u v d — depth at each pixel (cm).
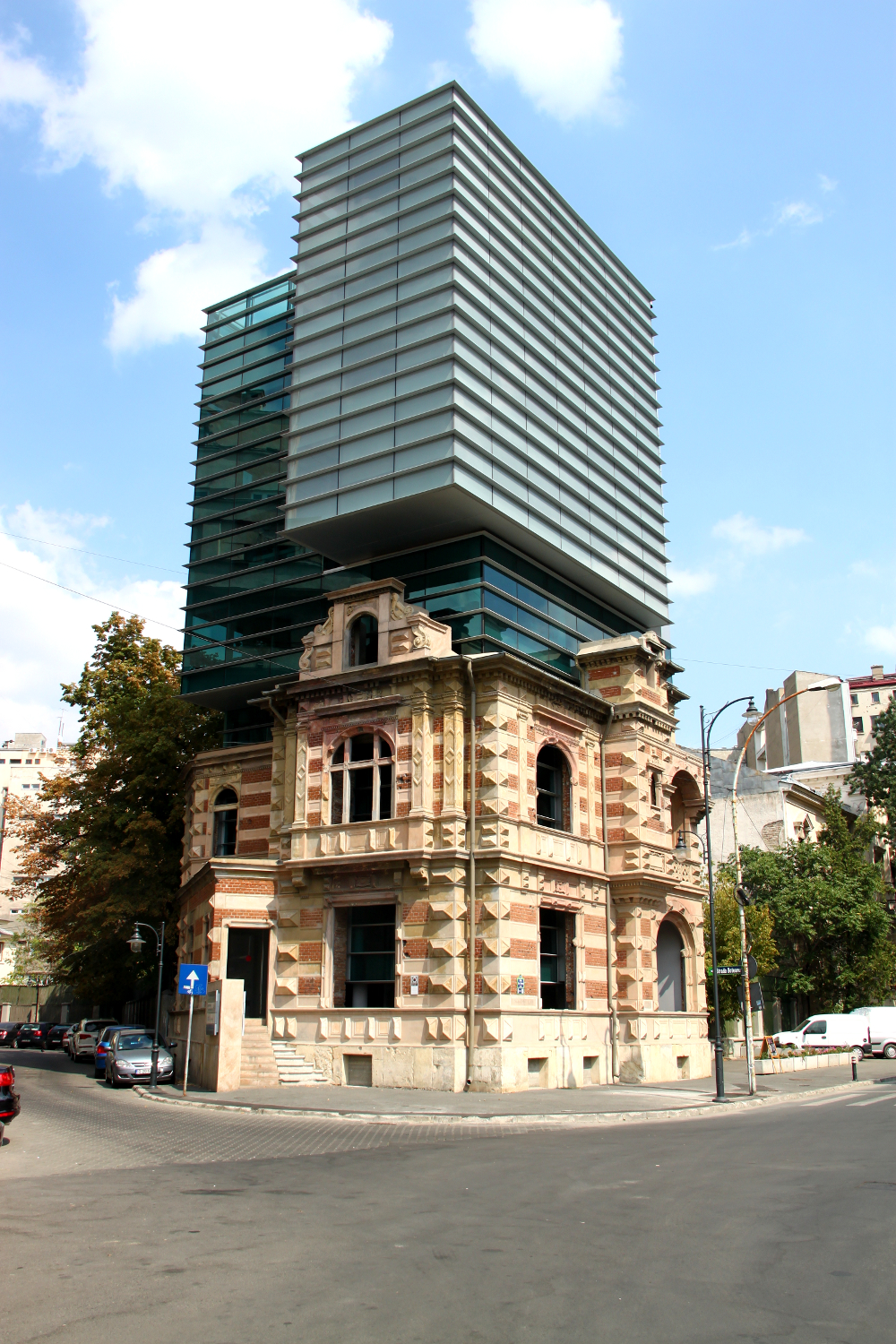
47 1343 710
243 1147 1797
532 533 3741
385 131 4128
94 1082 3494
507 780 3088
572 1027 3191
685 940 3872
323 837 3212
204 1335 726
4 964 10050
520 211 4231
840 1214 1113
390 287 3859
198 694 4506
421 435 3588
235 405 4981
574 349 4406
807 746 7988
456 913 2947
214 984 3017
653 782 3728
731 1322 746
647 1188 1302
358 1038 3014
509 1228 1063
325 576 4172
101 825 4566
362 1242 1009
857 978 5466
